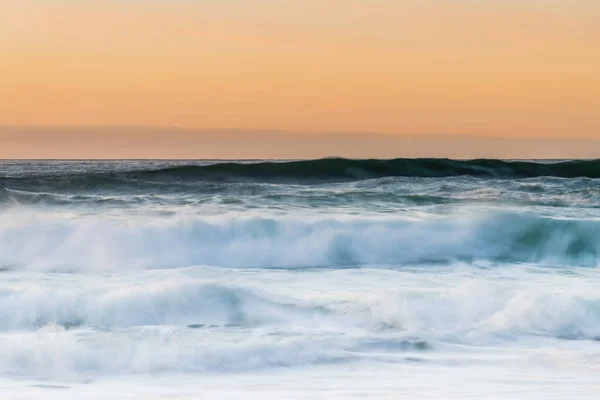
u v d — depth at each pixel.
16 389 12.40
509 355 15.20
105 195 48.84
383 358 14.77
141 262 28.67
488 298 18.38
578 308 17.53
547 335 16.81
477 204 41.66
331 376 13.52
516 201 42.00
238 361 14.27
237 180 66.81
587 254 30.58
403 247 30.77
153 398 11.93
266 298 18.80
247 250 29.91
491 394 12.24
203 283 18.91
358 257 30.05
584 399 11.93
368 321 17.59
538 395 12.17
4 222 30.09
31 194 40.09
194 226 30.52
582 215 37.44
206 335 15.95
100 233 29.84
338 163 70.69
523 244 31.33
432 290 20.34
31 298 17.73
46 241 29.33
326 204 40.44
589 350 15.80
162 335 15.66
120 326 17.02
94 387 12.64
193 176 66.50
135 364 13.89
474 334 16.62
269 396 12.09
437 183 57.91
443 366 14.30
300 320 17.66
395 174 71.06
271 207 38.69
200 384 12.91
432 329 17.05
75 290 18.45
